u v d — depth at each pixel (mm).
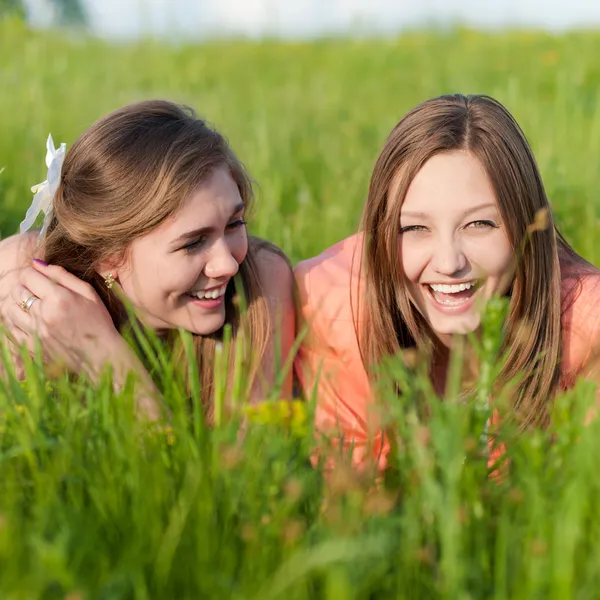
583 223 4602
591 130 5914
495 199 2744
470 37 14203
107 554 1746
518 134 2861
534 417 2826
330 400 3051
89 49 12188
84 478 1943
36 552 1643
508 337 2857
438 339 3070
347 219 4742
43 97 7410
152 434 2082
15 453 1995
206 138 2875
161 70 11219
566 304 2924
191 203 2770
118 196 2812
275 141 6527
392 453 2135
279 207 5008
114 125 2908
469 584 1722
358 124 7805
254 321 3016
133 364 2688
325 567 1662
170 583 1700
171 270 2816
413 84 10883
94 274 3055
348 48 14023
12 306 3012
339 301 3068
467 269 2771
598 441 1859
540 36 13852
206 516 1766
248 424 2100
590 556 1709
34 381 2207
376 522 1767
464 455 1979
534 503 1744
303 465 2096
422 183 2748
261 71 12234
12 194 5035
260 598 1571
